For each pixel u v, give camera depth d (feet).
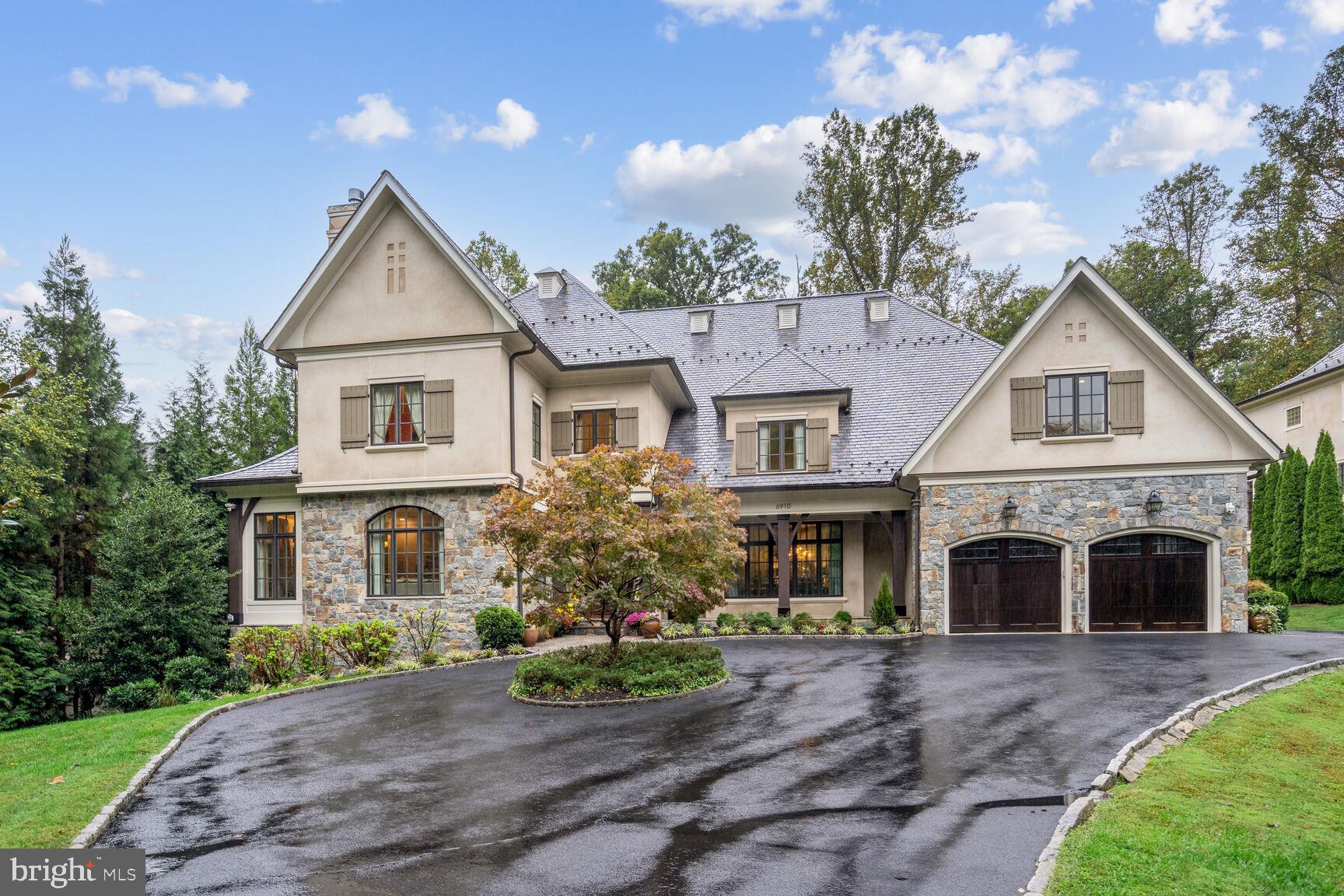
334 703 40.55
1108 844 18.61
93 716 53.16
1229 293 123.44
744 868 18.42
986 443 60.18
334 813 23.32
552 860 19.22
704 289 154.81
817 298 87.40
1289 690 36.65
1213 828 19.85
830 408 67.67
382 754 29.96
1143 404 58.03
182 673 51.98
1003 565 60.18
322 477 61.72
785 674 43.68
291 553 64.54
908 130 120.78
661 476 43.29
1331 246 111.24
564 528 39.60
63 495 71.20
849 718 32.99
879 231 124.57
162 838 21.66
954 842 19.63
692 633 62.49
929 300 124.77
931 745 28.37
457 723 34.94
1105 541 59.00
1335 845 19.19
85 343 77.71
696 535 42.14
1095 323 59.11
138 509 56.24
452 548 59.36
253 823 22.68
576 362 66.18
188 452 88.22
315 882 18.37
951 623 60.64
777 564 70.64
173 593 55.16
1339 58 109.50
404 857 19.74
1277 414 98.78
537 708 37.45
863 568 69.41
